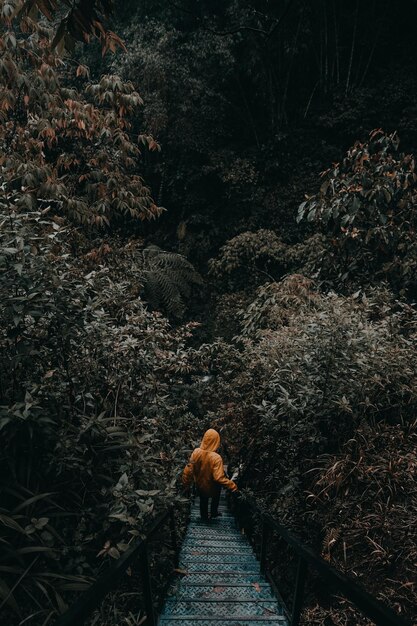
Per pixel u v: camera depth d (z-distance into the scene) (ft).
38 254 9.72
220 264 47.34
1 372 9.25
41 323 9.61
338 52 52.06
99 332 10.77
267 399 19.13
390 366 14.55
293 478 14.34
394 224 20.77
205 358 24.03
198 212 54.34
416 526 11.79
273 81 52.85
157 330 14.98
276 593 11.02
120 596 9.53
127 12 50.67
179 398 19.25
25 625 7.70
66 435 8.87
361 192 20.17
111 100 18.57
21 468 8.78
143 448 10.80
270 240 46.70
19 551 7.49
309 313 19.69
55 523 8.91
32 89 15.97
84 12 7.27
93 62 51.57
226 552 15.75
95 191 21.13
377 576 11.76
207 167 51.24
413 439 14.06
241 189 52.75
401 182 20.27
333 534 12.51
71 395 10.18
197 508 25.08
